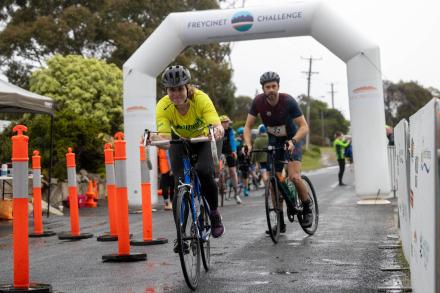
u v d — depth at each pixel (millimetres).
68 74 26344
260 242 7656
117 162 6527
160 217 11586
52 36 28672
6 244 8531
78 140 16719
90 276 5789
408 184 5086
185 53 32812
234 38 13742
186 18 13961
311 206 8148
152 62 14250
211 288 5113
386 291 4805
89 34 29328
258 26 13406
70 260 6805
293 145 7402
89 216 12523
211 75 32469
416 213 4035
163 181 13195
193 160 5668
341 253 6664
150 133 5512
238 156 16812
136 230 9547
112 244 8039
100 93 26422
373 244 7250
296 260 6309
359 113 12938
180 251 4867
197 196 5574
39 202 9250
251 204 14359
